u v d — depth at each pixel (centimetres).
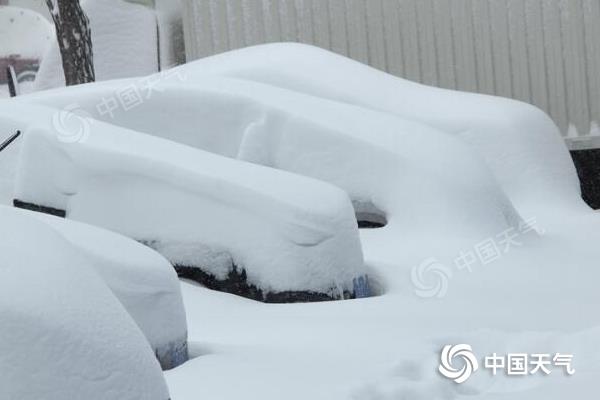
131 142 1280
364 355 828
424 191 1418
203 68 1733
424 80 2244
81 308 550
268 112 1484
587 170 2216
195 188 1203
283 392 710
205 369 788
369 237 1407
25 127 1441
